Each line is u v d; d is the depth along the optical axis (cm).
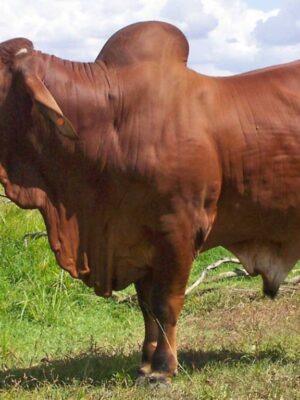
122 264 674
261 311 976
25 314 990
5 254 1132
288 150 682
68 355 787
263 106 682
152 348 691
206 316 978
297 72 710
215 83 683
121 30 674
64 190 654
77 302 1056
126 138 643
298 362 734
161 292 662
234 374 689
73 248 660
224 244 707
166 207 645
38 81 623
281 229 697
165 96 650
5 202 1371
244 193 675
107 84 653
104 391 648
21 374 721
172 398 628
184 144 643
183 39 676
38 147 644
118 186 646
